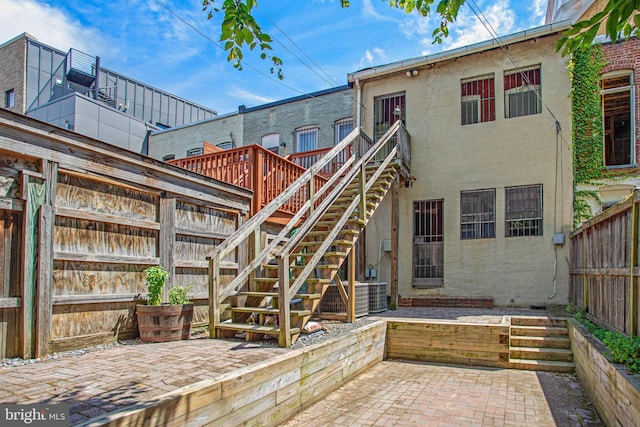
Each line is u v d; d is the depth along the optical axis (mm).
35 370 3930
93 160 5086
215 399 3387
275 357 4387
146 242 5844
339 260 6727
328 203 6766
